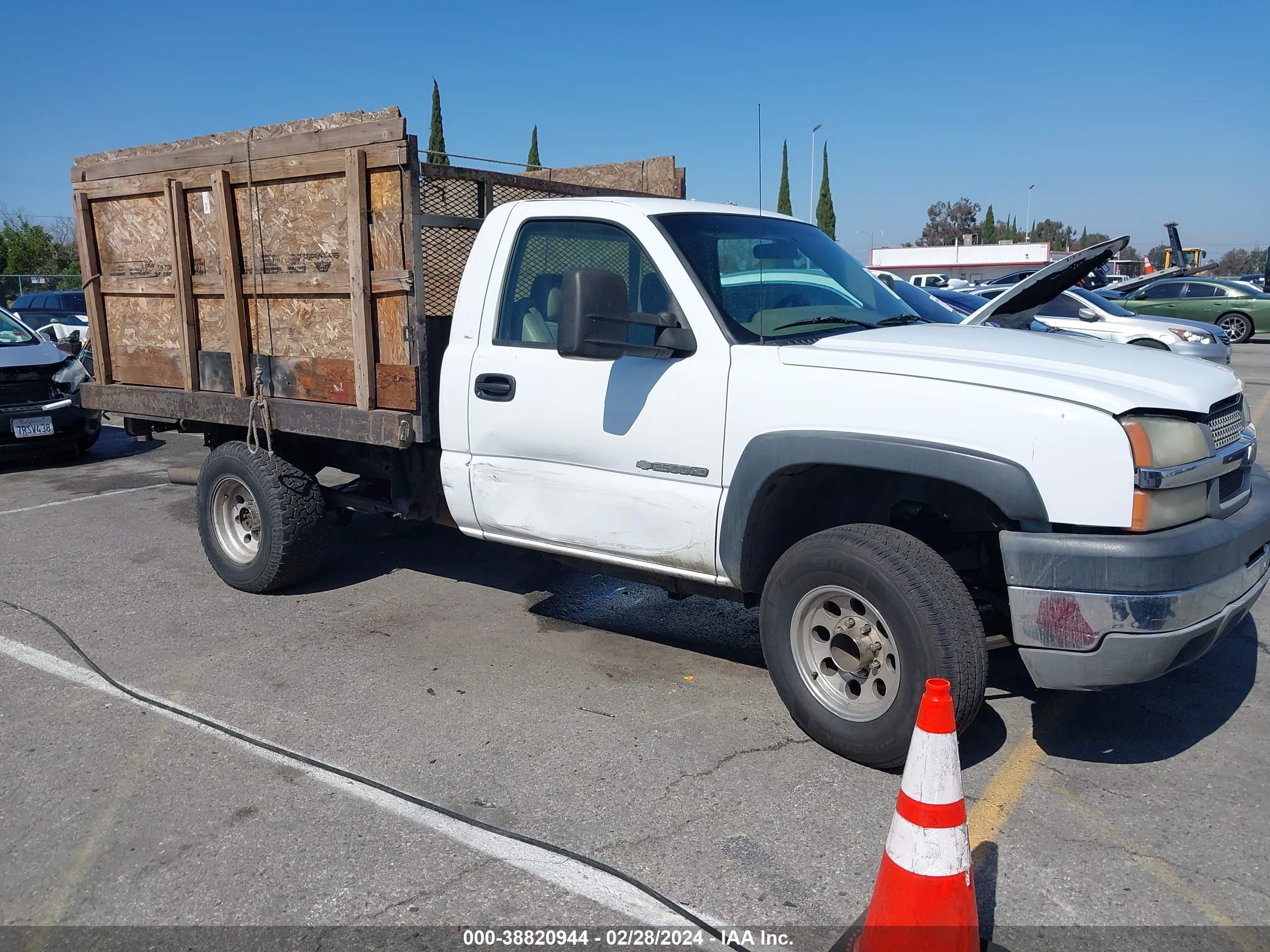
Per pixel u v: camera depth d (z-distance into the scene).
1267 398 13.21
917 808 2.56
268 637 5.18
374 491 5.84
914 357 3.57
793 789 3.57
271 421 5.41
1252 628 5.15
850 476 4.04
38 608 5.67
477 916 2.91
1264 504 3.69
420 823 3.39
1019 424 3.24
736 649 4.96
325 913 2.94
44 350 10.50
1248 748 3.84
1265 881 3.01
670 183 6.74
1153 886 2.99
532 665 4.77
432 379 4.94
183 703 4.39
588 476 4.27
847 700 3.70
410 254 4.62
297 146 4.97
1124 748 3.86
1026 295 4.82
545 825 3.37
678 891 3.01
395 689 4.50
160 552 6.84
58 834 3.37
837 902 2.94
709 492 3.92
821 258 4.68
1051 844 3.21
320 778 3.71
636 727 4.09
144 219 5.95
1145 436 3.15
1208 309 22.33
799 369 3.68
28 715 4.28
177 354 5.95
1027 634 3.32
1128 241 4.34
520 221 4.53
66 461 10.76
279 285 5.23
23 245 42.44
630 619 5.41
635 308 4.21
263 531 5.57
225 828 3.39
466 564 6.46
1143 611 3.15
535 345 4.42
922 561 3.42
